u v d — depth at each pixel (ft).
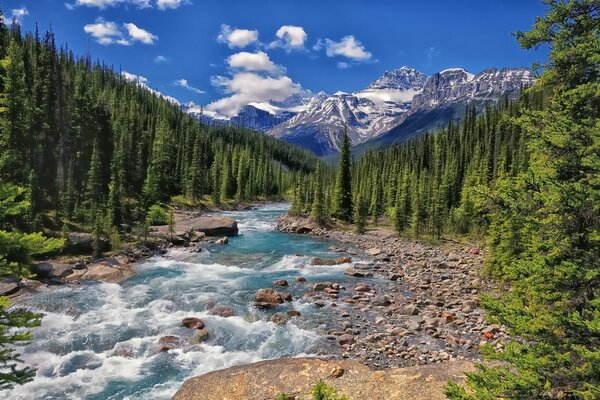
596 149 29.32
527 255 50.93
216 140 603.26
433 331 77.41
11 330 73.31
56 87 226.38
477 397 29.48
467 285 112.06
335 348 70.08
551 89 39.52
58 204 175.63
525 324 29.60
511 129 329.93
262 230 225.56
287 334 75.87
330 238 204.33
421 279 119.85
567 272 28.68
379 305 94.38
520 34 37.09
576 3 33.37
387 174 368.89
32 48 302.66
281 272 127.65
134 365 64.59
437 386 48.78
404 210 234.17
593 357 24.18
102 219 153.99
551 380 27.02
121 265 127.13
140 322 80.89
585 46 32.01
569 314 26.91
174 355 67.72
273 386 51.39
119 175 224.33
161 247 159.74
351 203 261.24
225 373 55.42
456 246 186.29
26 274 34.81
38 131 185.57
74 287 103.71
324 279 118.83
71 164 199.72
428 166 404.98
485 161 260.01
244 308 89.81
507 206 33.04
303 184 321.73
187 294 99.19
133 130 298.97
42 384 58.54
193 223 202.69
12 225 122.01
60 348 68.85
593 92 31.78
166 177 284.82
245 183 395.55
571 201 28.89
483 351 32.83
